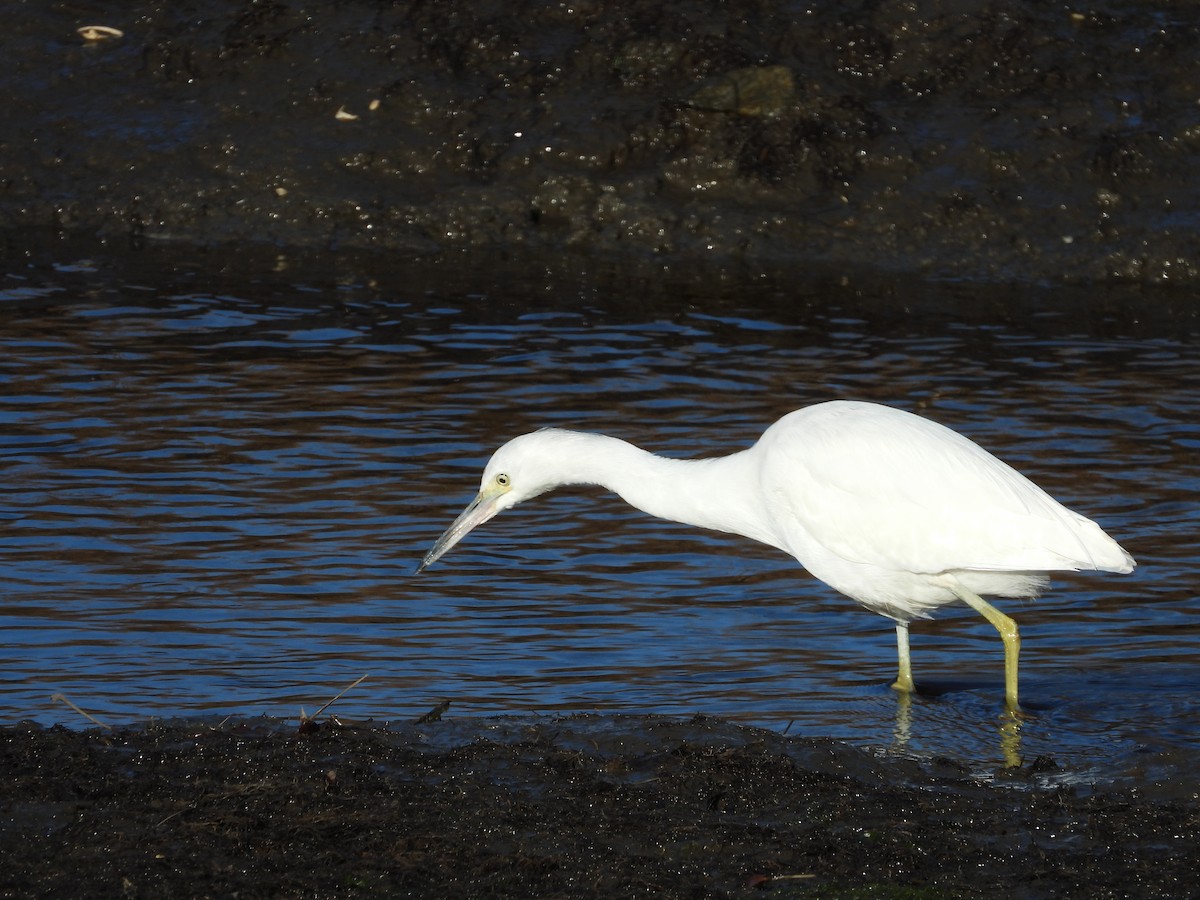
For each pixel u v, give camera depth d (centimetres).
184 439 1501
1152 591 1219
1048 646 1130
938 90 2319
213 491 1385
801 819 803
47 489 1377
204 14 2430
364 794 816
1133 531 1319
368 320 1872
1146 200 2170
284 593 1191
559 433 1095
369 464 1455
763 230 2153
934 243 2138
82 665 1053
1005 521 993
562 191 2208
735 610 1192
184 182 2233
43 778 822
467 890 724
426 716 953
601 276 2061
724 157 2228
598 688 1035
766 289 2022
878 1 2409
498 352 1769
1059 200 2173
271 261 2102
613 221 2177
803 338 1834
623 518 1387
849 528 1020
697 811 808
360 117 2289
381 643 1105
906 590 1026
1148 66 2334
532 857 752
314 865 739
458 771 854
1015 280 2077
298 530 1311
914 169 2219
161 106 2325
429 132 2272
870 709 1012
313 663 1069
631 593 1218
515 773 854
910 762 898
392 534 1311
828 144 2244
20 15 2436
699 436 1507
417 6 2409
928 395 1642
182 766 850
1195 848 774
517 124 2270
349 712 984
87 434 1506
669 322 1886
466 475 1434
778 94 2273
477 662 1077
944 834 788
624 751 897
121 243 2159
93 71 2378
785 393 1642
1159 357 1788
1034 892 729
